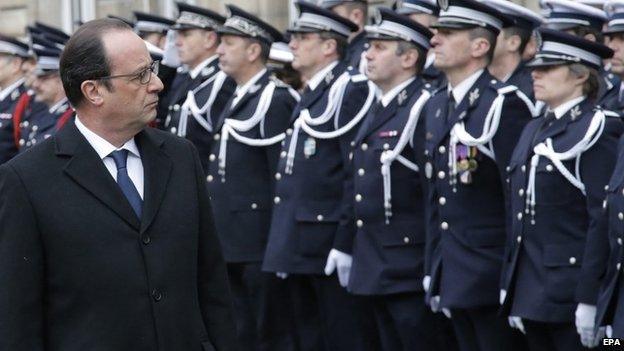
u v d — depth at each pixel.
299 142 17.08
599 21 15.83
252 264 18.09
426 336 15.49
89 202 9.52
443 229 14.53
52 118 22.12
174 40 19.88
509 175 13.95
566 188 13.39
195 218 9.83
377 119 15.76
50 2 31.28
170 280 9.61
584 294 12.89
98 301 9.41
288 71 18.70
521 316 13.54
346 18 17.30
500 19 14.64
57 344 9.45
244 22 18.31
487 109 14.34
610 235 12.59
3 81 25.42
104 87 9.55
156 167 9.77
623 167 12.62
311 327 17.44
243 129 18.16
